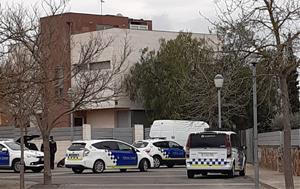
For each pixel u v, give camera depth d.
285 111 19.23
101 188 26.25
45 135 27.69
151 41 63.50
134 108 61.69
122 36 60.22
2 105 25.14
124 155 37.31
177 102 55.66
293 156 31.09
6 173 38.16
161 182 29.17
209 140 31.20
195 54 40.19
